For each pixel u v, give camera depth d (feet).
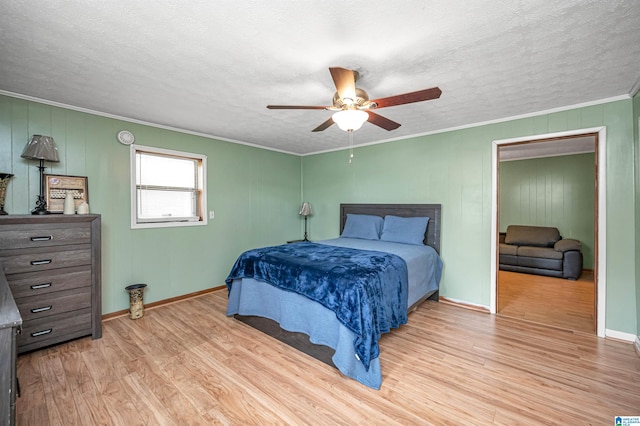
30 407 5.80
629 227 8.54
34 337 7.77
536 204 19.79
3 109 8.30
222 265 14.05
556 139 9.87
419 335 9.12
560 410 5.76
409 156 13.37
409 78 7.33
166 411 5.73
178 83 7.72
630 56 6.29
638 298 8.28
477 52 6.11
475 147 11.46
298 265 8.41
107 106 9.52
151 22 5.14
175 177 12.53
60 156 9.29
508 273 17.78
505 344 8.52
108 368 7.22
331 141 14.66
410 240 12.30
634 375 6.92
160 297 11.82
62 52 6.16
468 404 5.95
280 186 16.92
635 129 8.30
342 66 6.72
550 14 4.87
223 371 7.13
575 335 9.10
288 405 5.93
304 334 8.09
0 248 7.29
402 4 4.64
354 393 6.32
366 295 6.92
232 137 13.89
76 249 8.45
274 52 6.13
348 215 15.08
